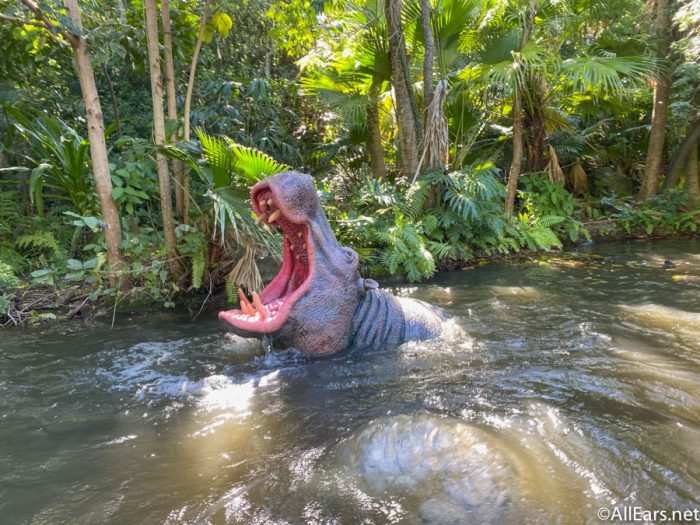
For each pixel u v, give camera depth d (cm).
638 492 201
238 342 445
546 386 311
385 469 220
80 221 563
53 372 375
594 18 928
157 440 269
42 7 508
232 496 213
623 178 1432
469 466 213
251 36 1330
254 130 1105
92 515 204
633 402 283
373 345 414
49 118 661
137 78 992
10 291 584
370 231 782
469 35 978
